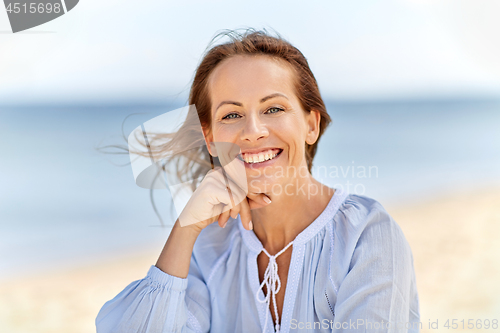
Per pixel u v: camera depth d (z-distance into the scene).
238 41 1.30
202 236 1.50
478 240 3.89
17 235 3.81
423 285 3.16
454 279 3.20
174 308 1.22
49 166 5.54
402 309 1.14
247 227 1.31
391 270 1.16
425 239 3.96
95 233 2.99
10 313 2.91
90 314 2.84
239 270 1.38
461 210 4.70
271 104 1.24
